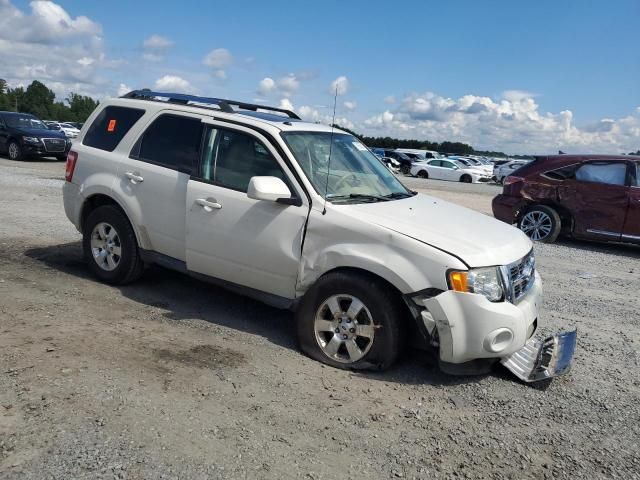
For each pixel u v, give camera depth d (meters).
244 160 4.89
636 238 10.04
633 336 5.59
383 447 3.32
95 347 4.33
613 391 4.27
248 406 3.64
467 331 3.92
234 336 4.81
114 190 5.62
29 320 4.76
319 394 3.88
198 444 3.18
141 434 3.22
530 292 4.46
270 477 2.95
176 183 5.19
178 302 5.56
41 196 11.83
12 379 3.71
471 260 3.96
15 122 21.56
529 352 4.70
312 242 4.43
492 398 4.02
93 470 2.87
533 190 11.05
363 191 4.91
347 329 4.29
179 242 5.23
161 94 5.89
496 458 3.29
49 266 6.44
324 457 3.17
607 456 3.38
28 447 3.01
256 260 4.70
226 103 5.44
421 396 3.98
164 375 3.96
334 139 5.34
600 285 7.64
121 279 5.79
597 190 10.38
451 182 36.03
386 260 4.09
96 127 6.09
